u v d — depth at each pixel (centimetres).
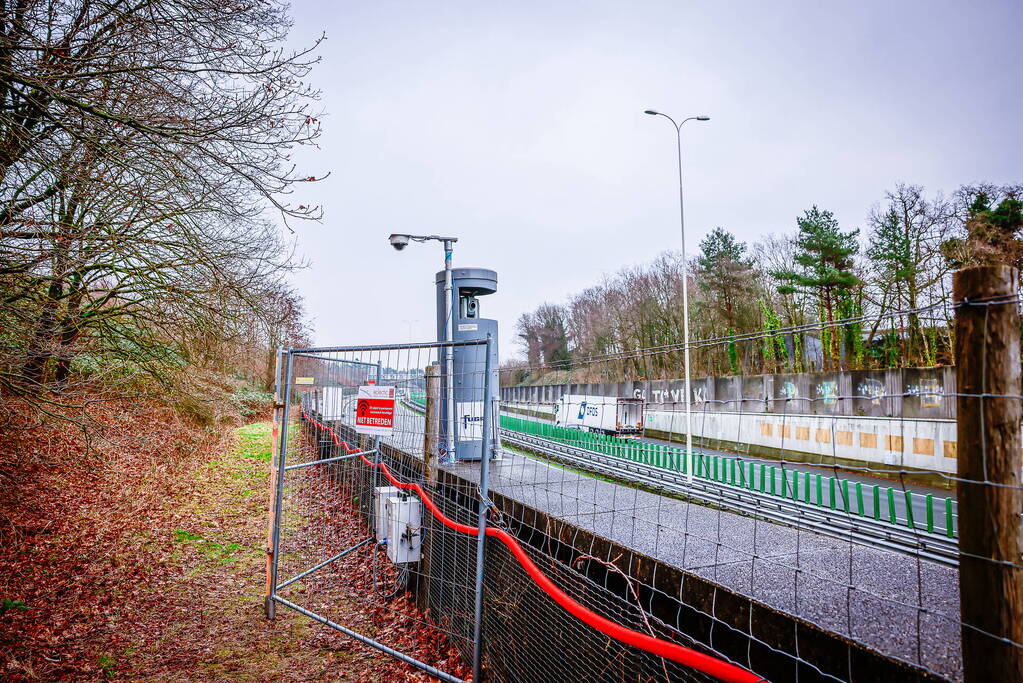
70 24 734
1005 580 166
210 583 719
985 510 171
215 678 481
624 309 4384
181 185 817
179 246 956
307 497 907
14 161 715
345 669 498
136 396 1216
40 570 719
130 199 850
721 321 3569
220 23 770
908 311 225
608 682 315
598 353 4691
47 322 827
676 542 396
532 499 534
